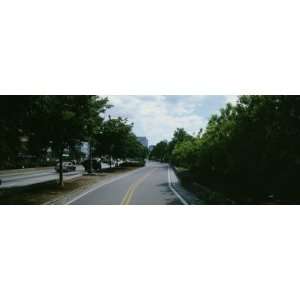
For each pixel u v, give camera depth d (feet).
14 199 48.60
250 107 40.06
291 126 33.24
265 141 37.09
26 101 37.19
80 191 65.51
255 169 39.81
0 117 37.29
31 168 168.45
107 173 129.80
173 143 293.64
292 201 37.52
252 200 42.73
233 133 41.50
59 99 59.47
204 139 70.13
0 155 39.52
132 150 202.18
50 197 52.39
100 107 70.90
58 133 66.44
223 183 57.47
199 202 49.67
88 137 71.61
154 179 100.22
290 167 36.04
